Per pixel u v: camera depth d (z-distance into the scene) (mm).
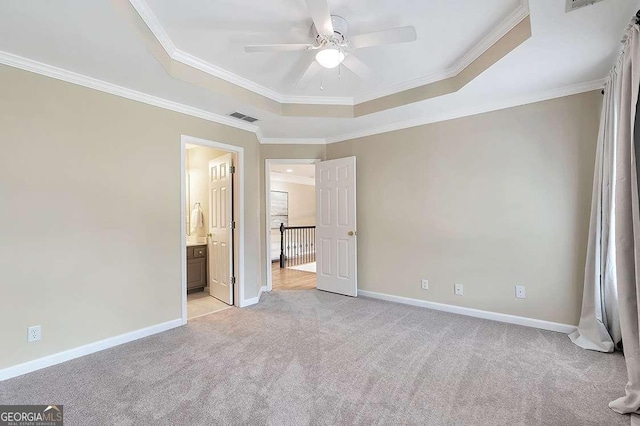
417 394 1905
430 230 3637
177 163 3168
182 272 3191
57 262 2379
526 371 2164
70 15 1751
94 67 2385
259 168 4520
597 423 1633
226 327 3094
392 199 3943
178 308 3146
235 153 3863
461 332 2889
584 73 2537
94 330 2561
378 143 4062
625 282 1810
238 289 3816
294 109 3555
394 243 3934
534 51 2188
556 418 1671
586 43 2084
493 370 2184
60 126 2406
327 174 4480
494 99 3107
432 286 3631
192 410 1770
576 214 2797
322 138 4582
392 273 3961
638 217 1731
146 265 2912
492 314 3221
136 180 2854
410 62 2750
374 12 2059
